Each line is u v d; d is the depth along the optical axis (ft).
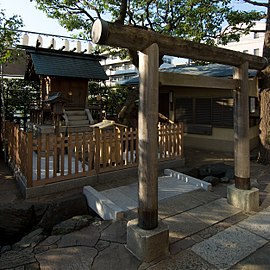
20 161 15.19
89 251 8.79
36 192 13.43
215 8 25.84
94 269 7.86
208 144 29.19
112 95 44.14
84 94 37.35
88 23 29.40
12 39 21.09
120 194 13.75
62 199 12.55
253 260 8.23
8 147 20.31
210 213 11.62
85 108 36.78
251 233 9.89
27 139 13.19
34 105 35.19
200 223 10.69
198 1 25.57
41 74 31.83
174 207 12.25
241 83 11.95
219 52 10.53
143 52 8.29
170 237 9.61
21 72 43.45
